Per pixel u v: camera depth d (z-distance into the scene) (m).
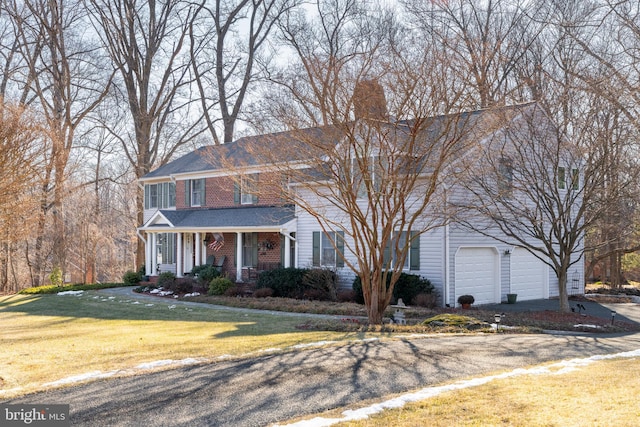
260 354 11.75
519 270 24.27
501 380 8.98
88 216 43.31
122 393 8.80
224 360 11.20
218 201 31.03
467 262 22.20
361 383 9.12
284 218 25.75
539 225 20.78
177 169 34.19
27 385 9.44
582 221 25.19
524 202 22.86
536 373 9.52
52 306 24.44
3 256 35.72
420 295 20.72
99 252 51.75
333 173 15.84
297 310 20.61
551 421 6.80
